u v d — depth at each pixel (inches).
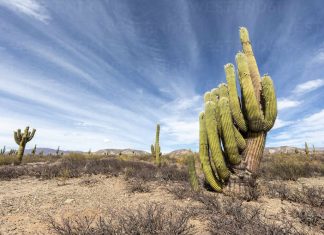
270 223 147.4
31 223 164.2
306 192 220.1
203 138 258.2
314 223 152.9
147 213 146.9
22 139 616.4
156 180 348.8
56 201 229.5
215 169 260.4
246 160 242.2
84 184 323.6
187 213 165.8
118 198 241.4
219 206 178.4
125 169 451.5
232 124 239.3
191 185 253.6
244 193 226.5
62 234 130.9
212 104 248.8
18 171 416.2
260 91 253.6
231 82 253.1
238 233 126.8
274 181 329.7
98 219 168.9
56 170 408.8
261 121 233.5
